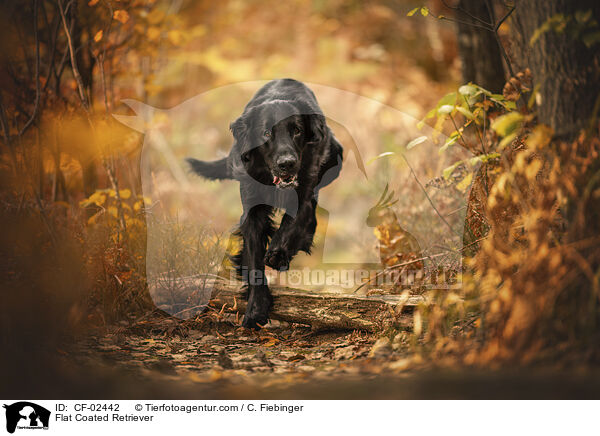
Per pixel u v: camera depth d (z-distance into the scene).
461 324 3.53
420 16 14.12
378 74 13.26
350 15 15.09
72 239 4.50
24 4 5.68
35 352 3.30
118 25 5.92
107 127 5.16
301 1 15.01
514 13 4.52
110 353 3.65
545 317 2.90
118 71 6.23
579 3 3.11
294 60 13.98
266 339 4.16
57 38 5.82
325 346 3.90
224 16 12.84
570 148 3.16
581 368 2.66
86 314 4.18
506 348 2.87
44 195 5.23
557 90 3.22
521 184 3.51
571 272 2.91
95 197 4.78
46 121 5.14
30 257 4.42
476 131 4.19
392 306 3.93
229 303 4.55
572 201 3.12
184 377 3.24
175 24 6.16
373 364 3.26
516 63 4.60
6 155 5.11
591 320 2.85
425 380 2.84
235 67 12.62
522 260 3.13
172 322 4.33
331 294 4.27
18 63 5.63
